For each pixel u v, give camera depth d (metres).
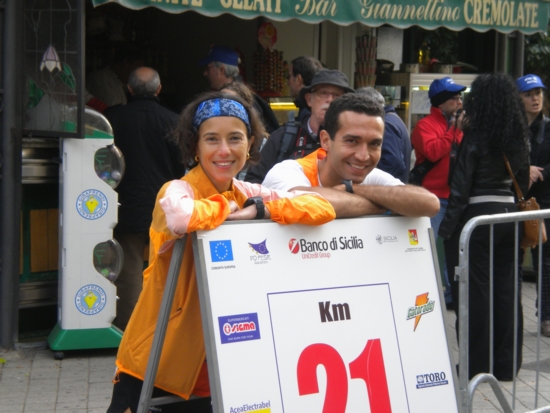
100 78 6.96
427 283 2.82
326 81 4.42
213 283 2.39
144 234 5.64
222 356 2.37
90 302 5.18
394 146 5.09
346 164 2.93
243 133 2.60
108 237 5.15
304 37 8.18
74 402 4.48
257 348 2.43
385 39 8.38
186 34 8.44
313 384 2.51
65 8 4.82
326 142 3.00
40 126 5.12
